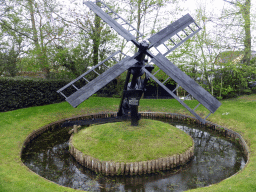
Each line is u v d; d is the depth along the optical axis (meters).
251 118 9.55
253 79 15.33
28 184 4.37
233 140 8.80
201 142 8.89
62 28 13.60
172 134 7.65
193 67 15.02
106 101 15.16
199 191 4.17
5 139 7.48
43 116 10.89
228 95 16.22
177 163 6.29
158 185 5.33
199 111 12.48
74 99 5.17
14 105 11.47
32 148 7.98
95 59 16.38
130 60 5.81
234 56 14.65
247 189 4.03
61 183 5.46
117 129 7.69
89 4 6.97
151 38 6.35
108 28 14.95
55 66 14.83
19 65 16.22
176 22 6.78
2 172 4.91
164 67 5.68
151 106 14.44
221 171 6.08
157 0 14.62
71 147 7.18
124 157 5.99
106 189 5.15
